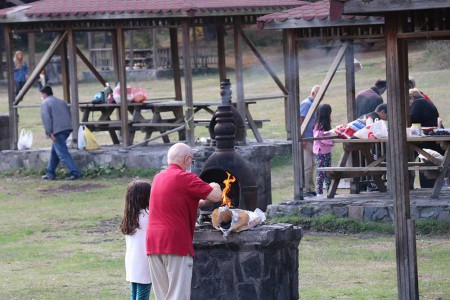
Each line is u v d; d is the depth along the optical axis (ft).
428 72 121.60
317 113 63.98
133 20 84.12
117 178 81.56
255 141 86.84
